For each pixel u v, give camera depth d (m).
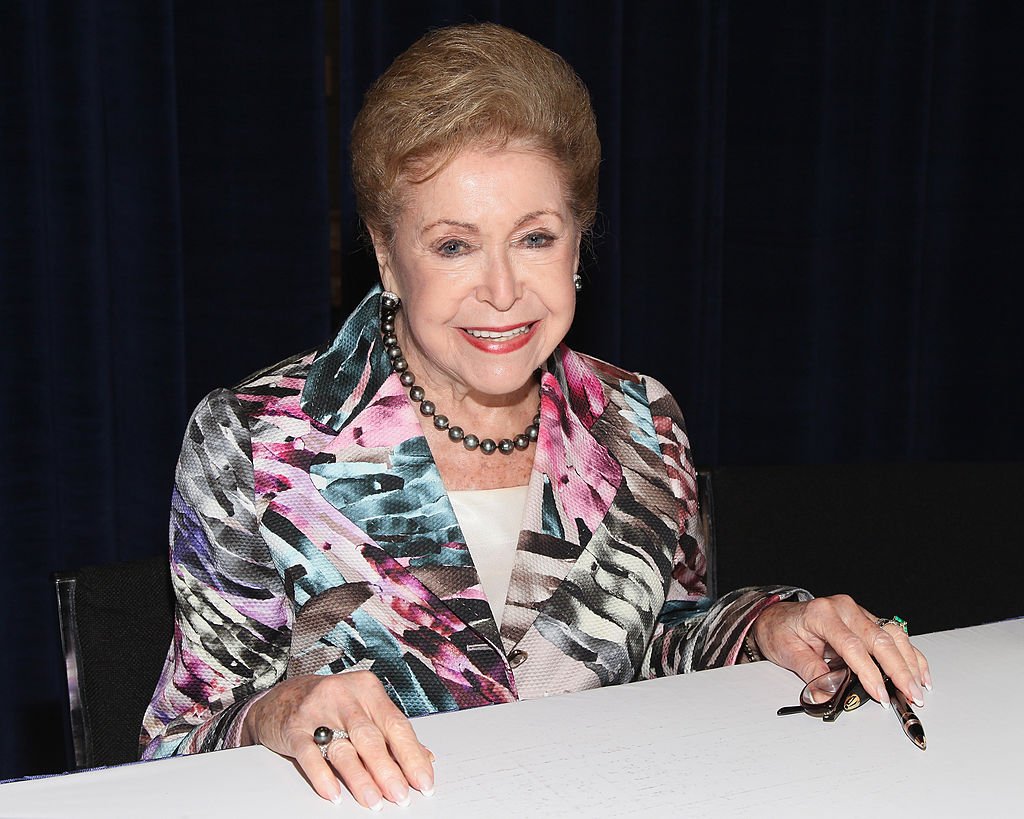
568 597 1.33
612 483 1.40
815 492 1.67
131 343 2.20
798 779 0.92
